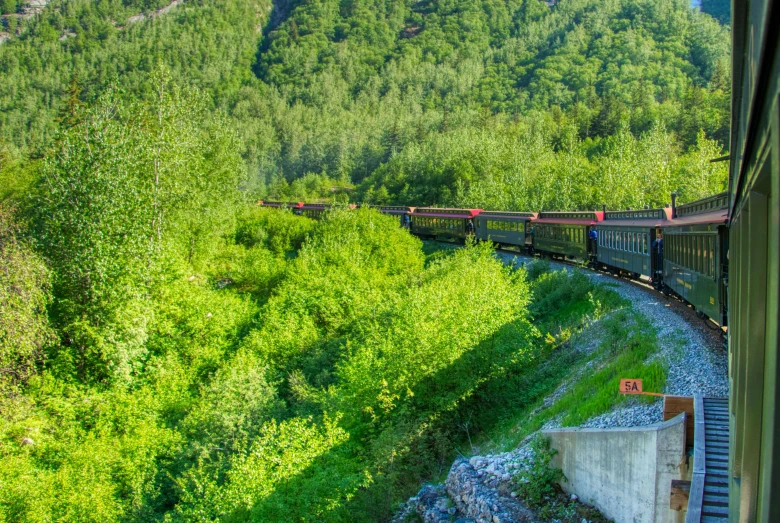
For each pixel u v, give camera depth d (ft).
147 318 91.40
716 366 51.85
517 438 60.54
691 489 31.48
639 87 451.94
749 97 11.83
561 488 47.57
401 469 63.46
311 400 76.43
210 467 63.10
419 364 72.13
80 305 92.38
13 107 590.14
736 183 19.95
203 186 141.49
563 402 61.72
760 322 14.29
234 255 167.22
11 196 170.19
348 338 96.84
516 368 77.97
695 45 641.81
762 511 9.23
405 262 156.25
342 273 127.65
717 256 55.67
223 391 74.74
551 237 150.61
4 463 61.00
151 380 87.40
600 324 85.46
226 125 157.69
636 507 38.91
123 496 62.64
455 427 72.23
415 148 373.40
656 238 93.25
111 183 103.24
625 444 39.63
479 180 283.18
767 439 9.21
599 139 329.52
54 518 55.62
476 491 49.55
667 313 77.30
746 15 13.00
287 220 221.05
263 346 94.22
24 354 78.64
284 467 54.54
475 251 132.87
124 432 72.95
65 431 70.44
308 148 472.85
